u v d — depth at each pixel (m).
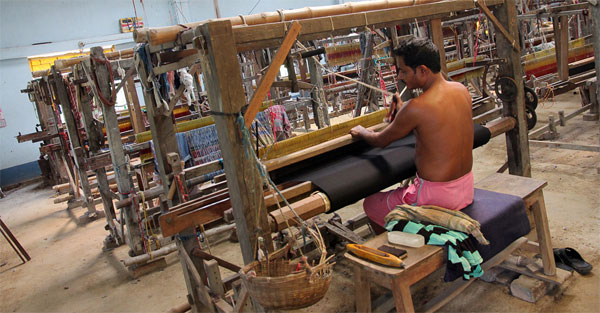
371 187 2.36
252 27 1.96
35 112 9.36
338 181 2.30
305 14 2.49
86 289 3.67
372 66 4.93
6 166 9.04
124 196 3.87
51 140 7.43
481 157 5.18
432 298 2.60
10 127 9.08
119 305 3.31
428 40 2.18
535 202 2.52
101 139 4.29
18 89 9.15
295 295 1.72
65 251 4.66
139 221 3.77
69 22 9.80
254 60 6.42
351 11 2.66
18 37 9.16
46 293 3.70
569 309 2.32
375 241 2.19
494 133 3.01
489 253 2.19
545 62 5.91
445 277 2.06
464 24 7.46
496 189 2.57
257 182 2.00
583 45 6.43
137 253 3.96
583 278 2.56
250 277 1.76
